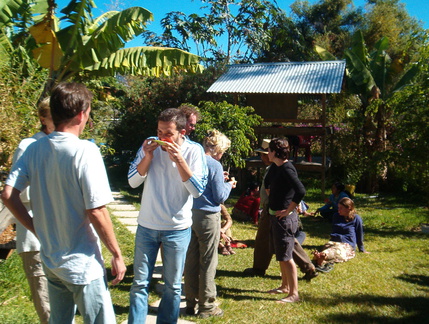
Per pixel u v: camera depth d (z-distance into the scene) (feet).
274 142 14.75
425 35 30.19
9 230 14.61
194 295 13.41
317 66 43.11
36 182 7.54
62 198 7.36
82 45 23.73
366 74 43.65
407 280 17.98
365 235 27.40
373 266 19.86
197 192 10.14
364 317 13.84
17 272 14.73
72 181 7.32
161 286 15.79
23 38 25.17
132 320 10.10
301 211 29.60
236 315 13.60
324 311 14.24
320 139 50.96
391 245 24.61
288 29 73.31
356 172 39.09
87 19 25.09
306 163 40.65
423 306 14.97
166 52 24.63
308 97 51.24
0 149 16.43
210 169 12.67
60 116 7.49
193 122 15.57
